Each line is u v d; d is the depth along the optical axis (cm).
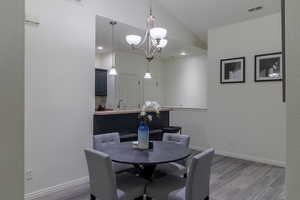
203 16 489
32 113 284
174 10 490
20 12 59
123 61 680
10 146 58
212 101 504
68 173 321
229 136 477
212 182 336
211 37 509
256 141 440
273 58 416
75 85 328
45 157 297
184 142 307
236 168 399
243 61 455
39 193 290
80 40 332
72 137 325
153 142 295
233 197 287
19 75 59
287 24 53
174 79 780
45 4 294
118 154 236
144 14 438
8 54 57
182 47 597
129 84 696
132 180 234
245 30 456
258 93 437
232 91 472
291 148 52
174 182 230
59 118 311
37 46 287
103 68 698
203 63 699
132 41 314
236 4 429
